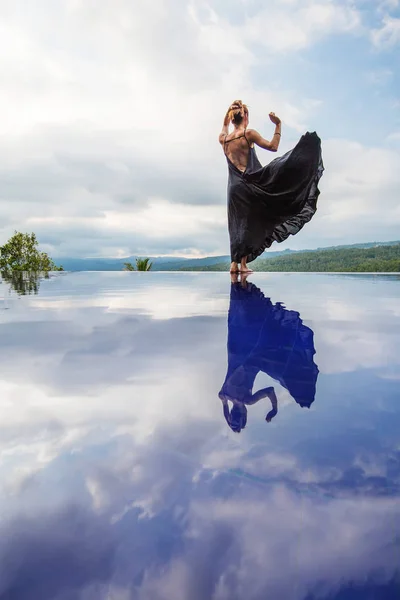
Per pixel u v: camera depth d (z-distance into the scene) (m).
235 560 0.41
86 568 0.40
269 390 0.94
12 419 0.78
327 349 1.36
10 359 1.25
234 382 1.01
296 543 0.43
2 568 0.40
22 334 1.66
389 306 2.51
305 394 0.91
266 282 4.51
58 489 0.53
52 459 0.62
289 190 3.60
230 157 3.82
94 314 2.25
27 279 6.03
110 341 1.52
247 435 0.70
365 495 0.51
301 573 0.39
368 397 0.89
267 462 0.60
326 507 0.49
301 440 0.68
